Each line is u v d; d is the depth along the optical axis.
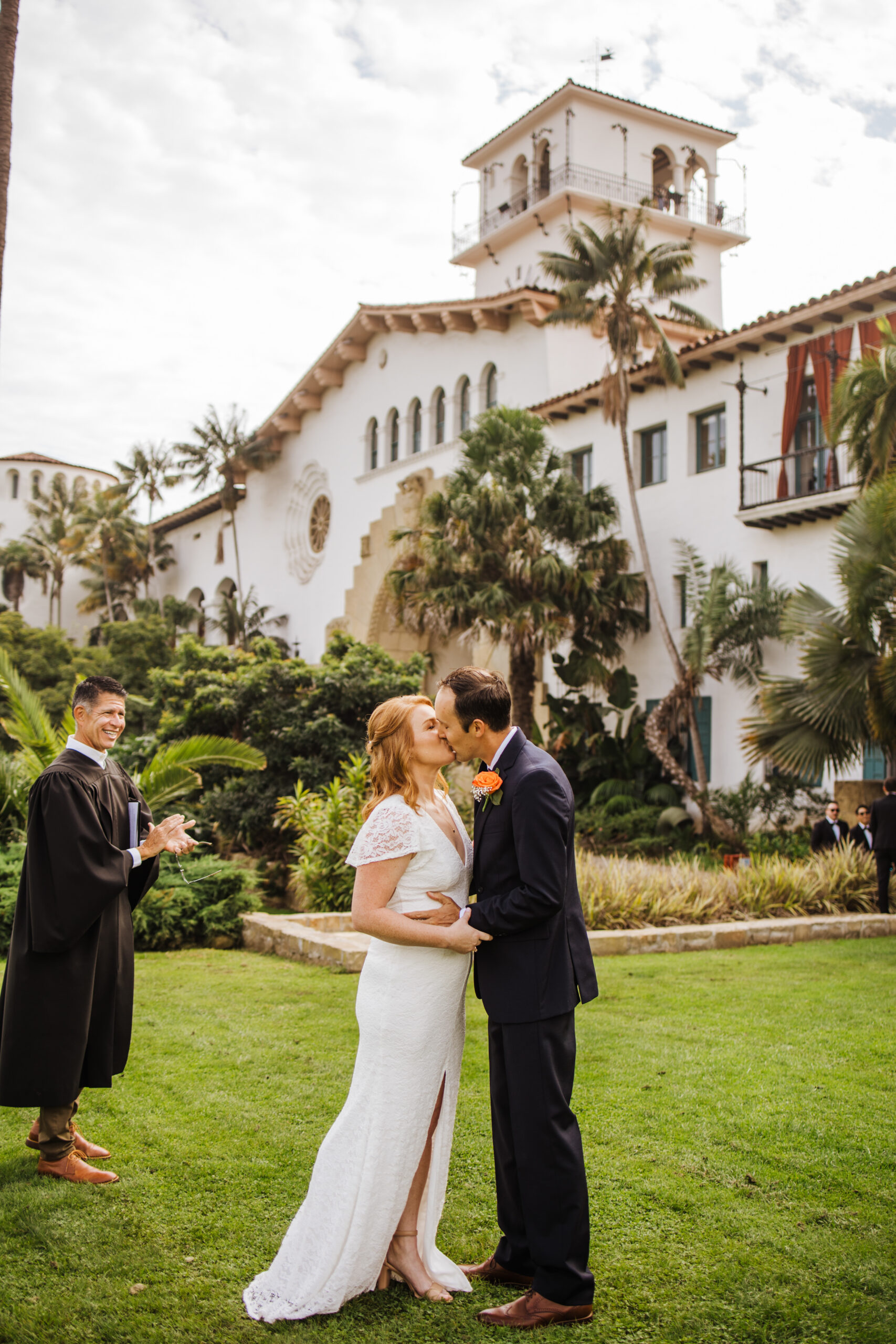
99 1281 3.06
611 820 20.20
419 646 34.06
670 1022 6.26
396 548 31.59
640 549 21.48
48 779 3.80
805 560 19.06
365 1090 2.97
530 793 2.91
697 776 21.03
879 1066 5.27
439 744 3.06
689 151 36.00
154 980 7.54
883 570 12.25
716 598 18.92
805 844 16.92
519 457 21.83
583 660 22.39
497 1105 3.01
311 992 7.06
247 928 9.58
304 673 15.98
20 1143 4.26
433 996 2.98
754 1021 6.28
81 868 3.70
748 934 9.69
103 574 59.59
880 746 12.67
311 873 11.36
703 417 21.72
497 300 26.88
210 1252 3.24
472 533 21.44
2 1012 3.81
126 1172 3.89
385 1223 2.91
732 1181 3.79
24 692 10.20
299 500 39.97
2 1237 3.35
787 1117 4.47
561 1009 2.91
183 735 16.00
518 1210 3.00
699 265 35.88
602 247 20.92
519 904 2.84
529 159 35.16
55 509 63.19
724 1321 2.83
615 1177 3.82
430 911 2.97
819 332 19.02
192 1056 5.44
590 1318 2.85
